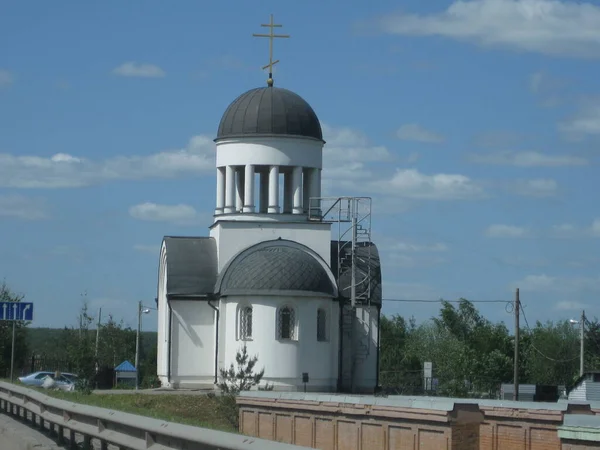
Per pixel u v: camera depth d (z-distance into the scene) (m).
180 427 16.83
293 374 59.84
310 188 65.06
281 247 63.66
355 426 30.34
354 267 63.69
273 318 59.84
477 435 24.50
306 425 34.31
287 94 65.44
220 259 63.28
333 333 62.72
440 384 81.31
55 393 35.12
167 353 63.00
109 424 21.16
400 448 27.12
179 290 62.69
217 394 55.12
